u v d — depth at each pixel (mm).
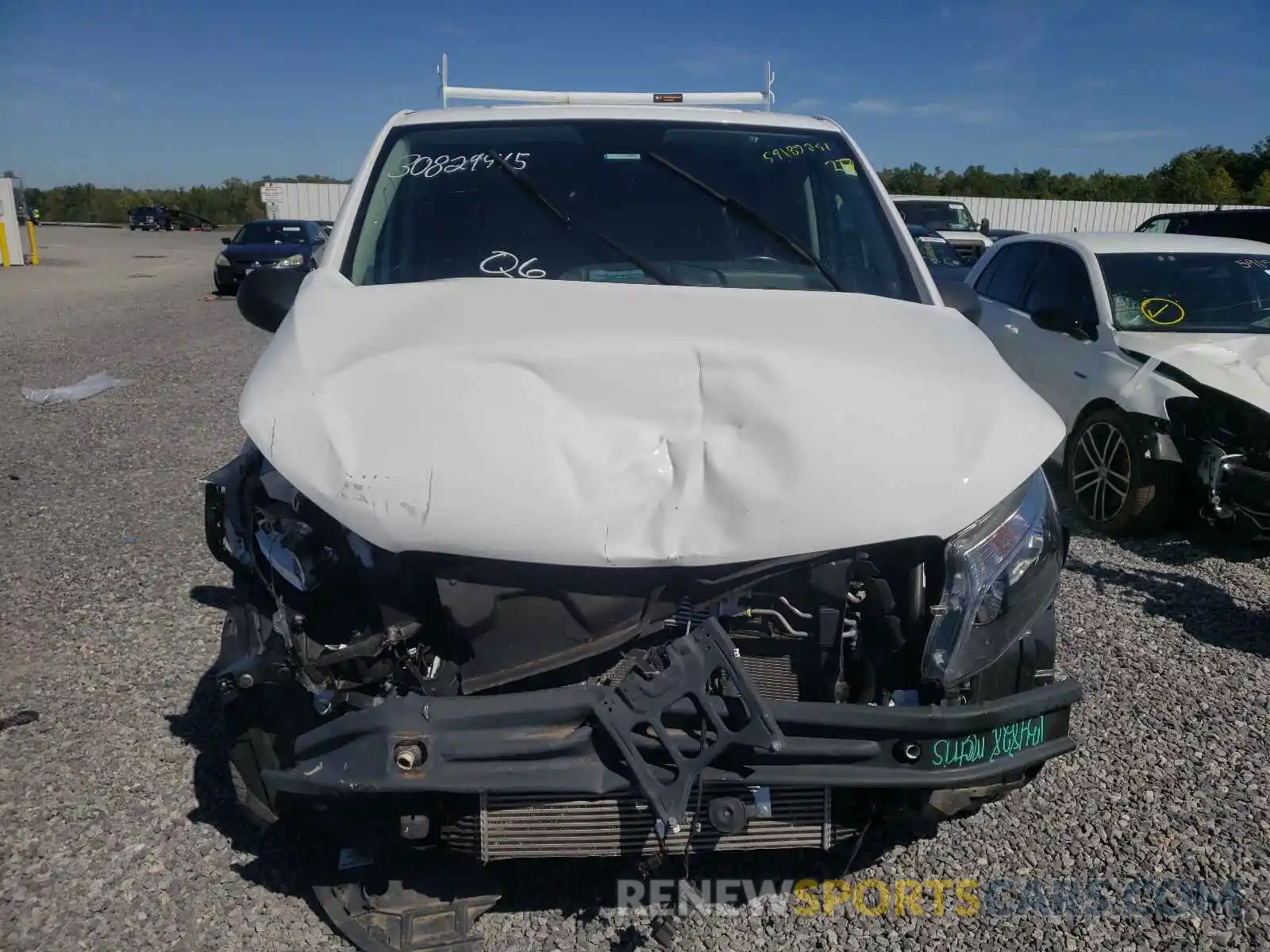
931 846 3268
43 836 3230
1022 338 7668
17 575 5438
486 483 2344
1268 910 2994
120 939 2801
